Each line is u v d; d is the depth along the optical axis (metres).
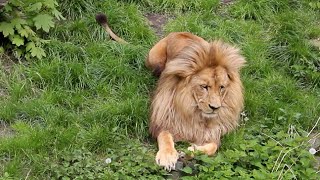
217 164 9.09
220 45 9.72
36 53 11.19
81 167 9.07
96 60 11.34
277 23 12.91
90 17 12.30
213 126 9.72
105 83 11.02
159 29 12.79
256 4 13.35
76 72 10.99
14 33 11.27
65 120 10.12
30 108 10.24
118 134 9.90
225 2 13.67
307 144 9.79
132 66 11.54
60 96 10.58
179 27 12.58
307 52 12.13
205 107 9.32
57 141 9.60
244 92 10.84
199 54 9.42
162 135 9.57
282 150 9.38
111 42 11.86
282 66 12.08
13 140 9.48
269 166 9.21
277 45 12.46
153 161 9.24
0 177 8.93
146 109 10.38
